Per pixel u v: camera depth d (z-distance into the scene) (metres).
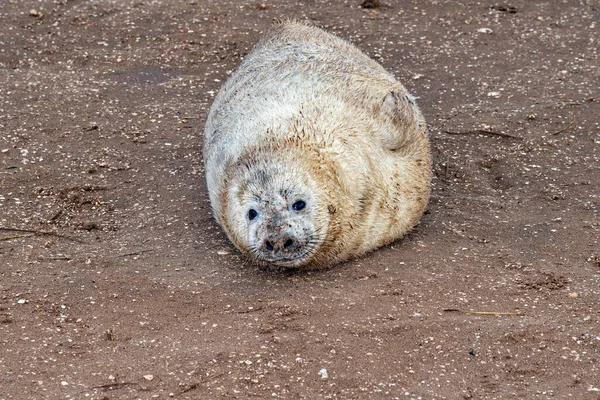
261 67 21.72
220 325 15.58
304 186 17.06
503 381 13.73
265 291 16.92
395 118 18.69
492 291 16.61
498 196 21.06
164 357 14.48
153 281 17.30
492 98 26.55
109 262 18.16
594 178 21.66
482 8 33.47
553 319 15.45
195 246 18.92
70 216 20.52
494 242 18.75
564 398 13.21
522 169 22.31
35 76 28.84
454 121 25.09
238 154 17.88
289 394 13.44
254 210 17.17
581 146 23.34
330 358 14.36
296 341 14.88
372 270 17.66
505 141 23.77
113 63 30.00
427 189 19.53
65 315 16.05
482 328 15.13
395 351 14.55
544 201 20.66
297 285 17.14
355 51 23.56
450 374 13.91
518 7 33.47
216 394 13.45
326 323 15.48
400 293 16.56
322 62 21.12
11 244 19.02
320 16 33.09
